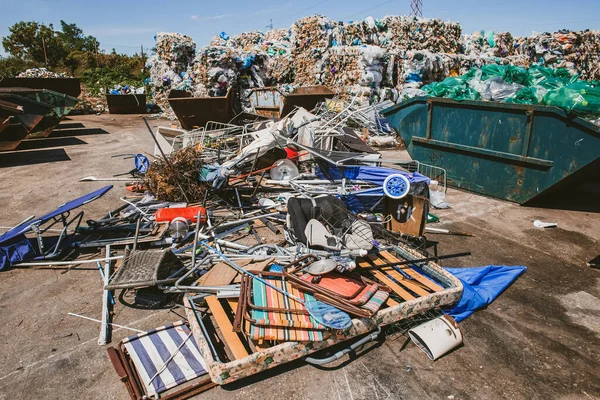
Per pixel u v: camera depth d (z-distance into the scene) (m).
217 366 2.59
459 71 14.37
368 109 10.71
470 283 4.09
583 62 15.81
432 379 2.89
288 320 2.92
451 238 5.36
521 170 6.39
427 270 3.96
